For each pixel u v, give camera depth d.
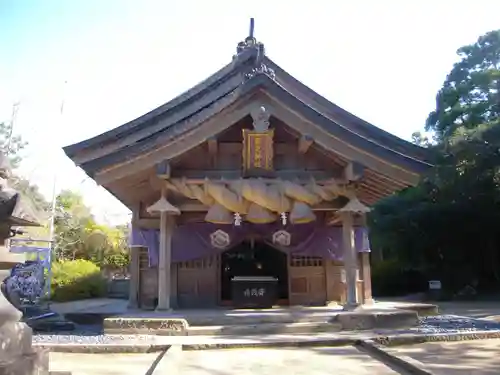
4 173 5.00
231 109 11.05
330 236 13.89
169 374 6.07
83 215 39.59
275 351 8.38
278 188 11.05
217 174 11.72
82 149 12.90
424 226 26.70
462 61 30.73
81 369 6.95
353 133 11.06
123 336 9.62
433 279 28.38
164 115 13.48
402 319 10.71
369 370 6.73
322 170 12.08
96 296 24.61
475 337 9.54
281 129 12.24
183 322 9.91
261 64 13.26
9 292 15.77
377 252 31.62
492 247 26.91
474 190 24.56
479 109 27.36
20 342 4.62
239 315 10.66
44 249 21.38
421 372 6.20
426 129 31.70
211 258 13.67
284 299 14.09
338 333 9.96
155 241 13.31
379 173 11.50
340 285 13.93
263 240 13.79
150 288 13.57
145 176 11.70
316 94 13.88
